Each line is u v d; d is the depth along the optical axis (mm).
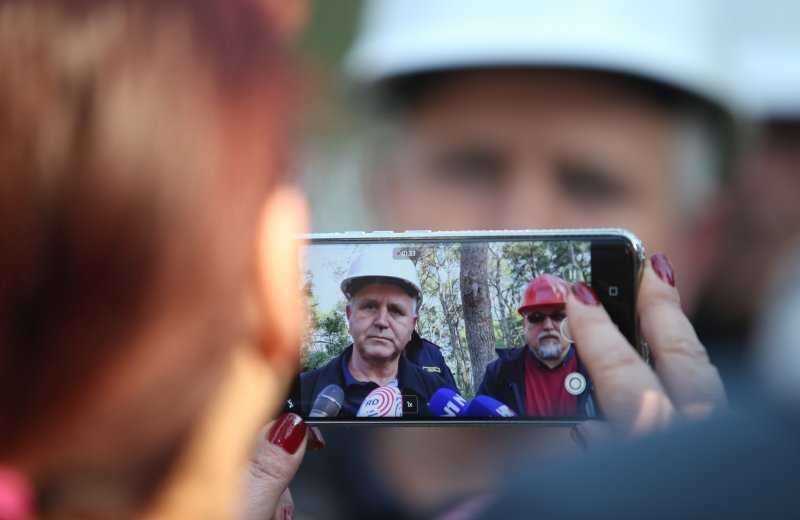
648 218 3072
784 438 1017
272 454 1648
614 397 1724
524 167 3033
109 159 876
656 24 2975
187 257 907
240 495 1589
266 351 1065
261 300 1022
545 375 1871
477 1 3045
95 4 907
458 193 3113
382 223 3432
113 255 883
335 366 1888
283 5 1021
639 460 1046
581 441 1811
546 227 3031
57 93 882
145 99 893
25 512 920
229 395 1022
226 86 938
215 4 952
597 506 1019
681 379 1766
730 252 3055
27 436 913
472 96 3055
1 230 866
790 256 3008
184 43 920
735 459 1015
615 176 3010
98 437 926
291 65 1029
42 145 871
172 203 896
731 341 3002
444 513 3133
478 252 1889
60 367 898
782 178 3154
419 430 3209
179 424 948
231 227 936
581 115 2996
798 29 3432
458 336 1905
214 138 921
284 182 1034
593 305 1836
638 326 1846
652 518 996
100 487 947
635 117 3012
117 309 894
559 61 2938
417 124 3205
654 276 1849
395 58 3135
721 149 3186
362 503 3381
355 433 3416
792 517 967
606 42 2914
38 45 889
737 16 3453
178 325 914
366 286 1904
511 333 1897
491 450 3086
